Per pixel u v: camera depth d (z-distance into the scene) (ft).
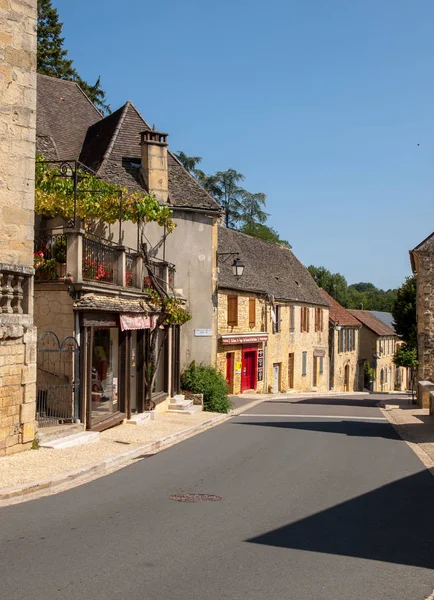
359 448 44.93
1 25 34.78
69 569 18.10
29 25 36.06
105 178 67.46
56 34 121.39
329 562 19.40
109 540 21.08
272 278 116.06
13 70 35.27
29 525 22.72
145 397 57.00
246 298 97.35
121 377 51.06
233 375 94.27
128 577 17.56
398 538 22.30
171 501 27.14
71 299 42.50
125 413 51.03
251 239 122.21
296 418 67.62
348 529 23.35
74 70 123.34
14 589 16.49
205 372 72.59
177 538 21.53
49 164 54.39
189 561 19.11
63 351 40.98
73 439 39.45
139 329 54.60
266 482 31.94
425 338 81.41
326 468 36.42
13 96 35.29
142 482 31.19
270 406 83.92
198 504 26.73
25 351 35.29
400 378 208.23
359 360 171.12
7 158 34.94
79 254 42.22
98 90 127.85
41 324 42.91
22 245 35.63
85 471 32.27
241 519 24.41
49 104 78.95
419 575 18.40
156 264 60.80
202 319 75.77
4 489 27.25
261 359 105.70
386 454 42.34
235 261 82.74
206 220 76.64
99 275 46.24
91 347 43.83
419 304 82.02
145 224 65.00
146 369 56.59
